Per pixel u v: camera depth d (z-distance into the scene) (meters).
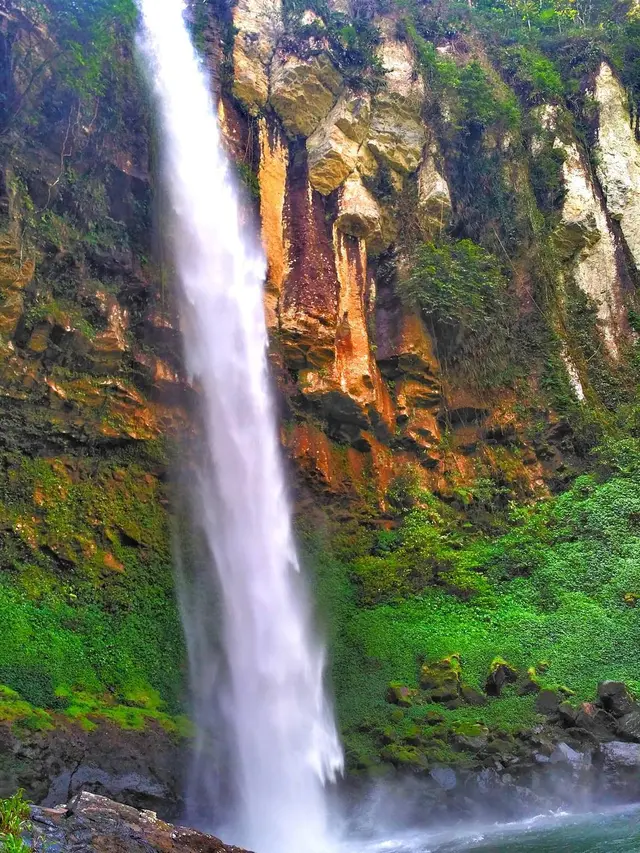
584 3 29.88
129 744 10.00
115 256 15.30
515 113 22.98
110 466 14.53
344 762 11.00
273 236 18.55
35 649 11.20
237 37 19.80
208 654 13.12
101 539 13.69
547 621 13.96
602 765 10.61
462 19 26.14
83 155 15.23
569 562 15.45
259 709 12.20
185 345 15.93
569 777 10.47
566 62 26.14
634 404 20.17
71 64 15.30
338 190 19.47
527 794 10.25
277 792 10.81
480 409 19.08
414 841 9.47
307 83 19.84
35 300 14.00
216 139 18.25
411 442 18.31
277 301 17.95
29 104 14.61
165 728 10.61
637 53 26.66
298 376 17.56
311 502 16.88
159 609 13.44
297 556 15.96
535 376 19.84
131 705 11.09
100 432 14.38
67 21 15.57
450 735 11.23
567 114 24.36
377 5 22.92
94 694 11.01
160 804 9.61
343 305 18.45
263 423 16.70
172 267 16.22
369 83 20.70
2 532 12.58
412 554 16.06
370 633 14.09
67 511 13.51
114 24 16.56
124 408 14.88
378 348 19.05
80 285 14.74
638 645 13.01
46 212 14.45
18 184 14.09
